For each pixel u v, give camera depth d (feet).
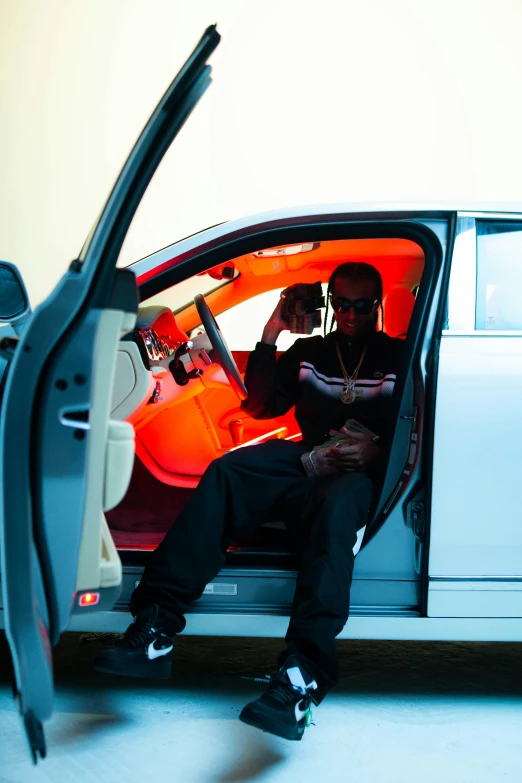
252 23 28.14
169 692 7.51
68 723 6.71
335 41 28.07
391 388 7.53
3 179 27.55
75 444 4.81
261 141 28.12
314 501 6.98
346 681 8.07
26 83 27.86
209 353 8.41
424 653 9.17
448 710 7.28
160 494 8.68
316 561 6.46
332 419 7.80
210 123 27.84
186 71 4.68
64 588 4.85
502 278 7.18
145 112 27.91
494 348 6.99
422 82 27.84
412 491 6.98
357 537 6.98
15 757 6.04
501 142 27.81
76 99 27.94
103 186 27.68
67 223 27.63
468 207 7.19
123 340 7.39
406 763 6.14
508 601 6.97
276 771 5.95
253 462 7.12
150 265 7.17
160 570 6.69
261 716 5.80
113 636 8.91
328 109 28.07
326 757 6.22
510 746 6.50
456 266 7.13
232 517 6.96
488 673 8.43
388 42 27.89
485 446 6.89
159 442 8.99
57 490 4.79
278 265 9.08
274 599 7.11
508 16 27.45
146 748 6.27
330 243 8.41
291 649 6.16
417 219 7.20
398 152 28.07
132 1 28.17
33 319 4.73
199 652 8.87
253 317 9.98
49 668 4.58
